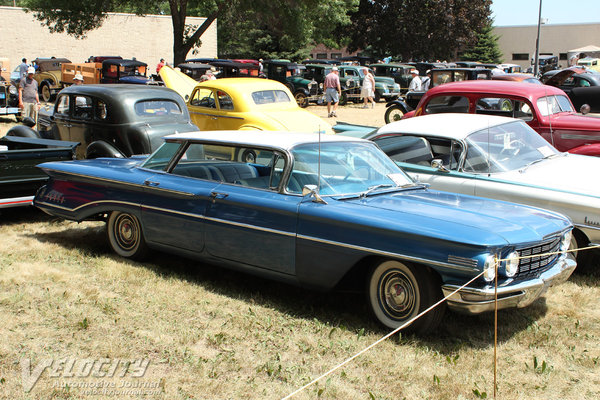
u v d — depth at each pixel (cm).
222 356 408
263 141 521
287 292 538
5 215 795
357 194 493
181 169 564
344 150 534
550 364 412
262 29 5106
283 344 428
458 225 429
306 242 469
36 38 3550
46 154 747
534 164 675
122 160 667
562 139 895
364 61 5012
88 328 443
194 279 561
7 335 426
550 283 456
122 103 908
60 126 1000
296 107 1261
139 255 596
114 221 614
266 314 480
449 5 5428
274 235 485
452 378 386
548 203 596
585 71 2162
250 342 430
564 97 987
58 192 646
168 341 427
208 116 1227
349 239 449
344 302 517
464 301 411
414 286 433
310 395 360
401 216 446
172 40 3988
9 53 3494
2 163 711
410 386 376
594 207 570
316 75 2819
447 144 675
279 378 383
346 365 399
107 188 603
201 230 528
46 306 479
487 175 641
